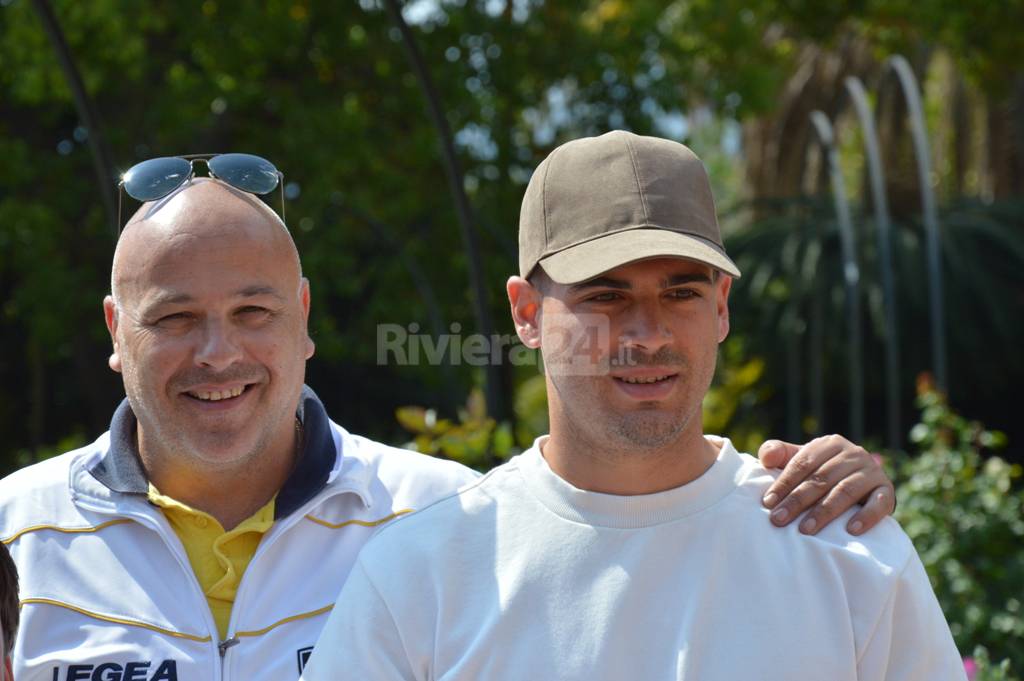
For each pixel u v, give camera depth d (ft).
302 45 32.68
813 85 49.60
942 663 6.53
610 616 6.48
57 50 16.75
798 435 36.63
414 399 36.40
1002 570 17.15
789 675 6.36
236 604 7.72
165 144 32.53
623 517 6.66
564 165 6.98
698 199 6.93
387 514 8.21
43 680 7.54
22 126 33.22
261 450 7.87
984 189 50.88
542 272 6.90
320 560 8.02
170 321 7.50
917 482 18.26
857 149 50.67
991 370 38.63
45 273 30.71
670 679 6.40
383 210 32.50
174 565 7.85
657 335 6.53
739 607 6.51
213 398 7.58
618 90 35.70
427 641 6.67
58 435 37.50
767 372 39.52
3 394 36.55
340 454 8.30
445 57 33.27
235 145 33.35
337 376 36.29
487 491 6.99
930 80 53.26
